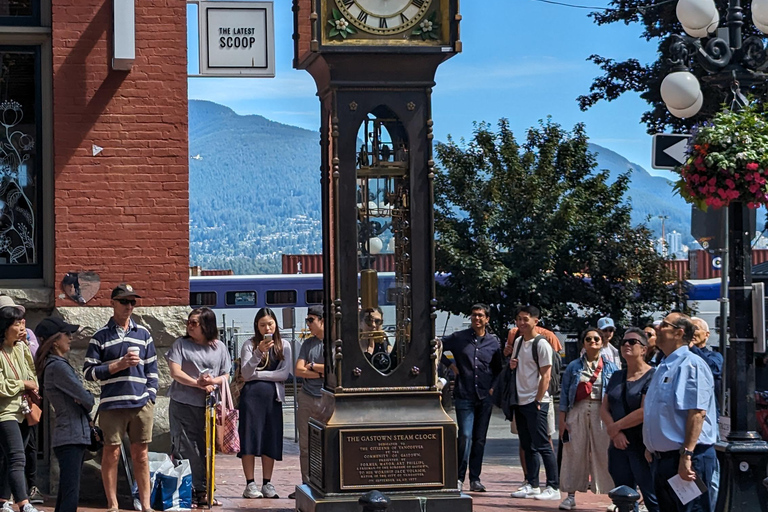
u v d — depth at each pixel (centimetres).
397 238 835
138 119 1220
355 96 821
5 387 975
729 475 891
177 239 1224
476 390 1264
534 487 1234
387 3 822
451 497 804
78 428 943
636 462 992
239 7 1279
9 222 1215
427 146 828
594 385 1137
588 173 3231
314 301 4009
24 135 1220
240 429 1177
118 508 1070
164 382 1219
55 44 1205
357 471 802
